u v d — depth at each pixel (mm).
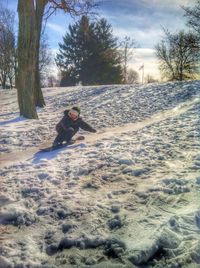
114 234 3604
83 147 7566
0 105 20656
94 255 3314
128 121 11031
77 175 5594
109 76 52562
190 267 2982
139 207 4148
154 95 15516
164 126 8992
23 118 12992
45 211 4324
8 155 7809
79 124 8141
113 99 16000
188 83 17484
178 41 34000
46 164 6449
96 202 4418
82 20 17656
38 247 3533
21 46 12758
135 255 3160
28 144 8836
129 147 7031
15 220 4176
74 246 3498
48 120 12578
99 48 51312
